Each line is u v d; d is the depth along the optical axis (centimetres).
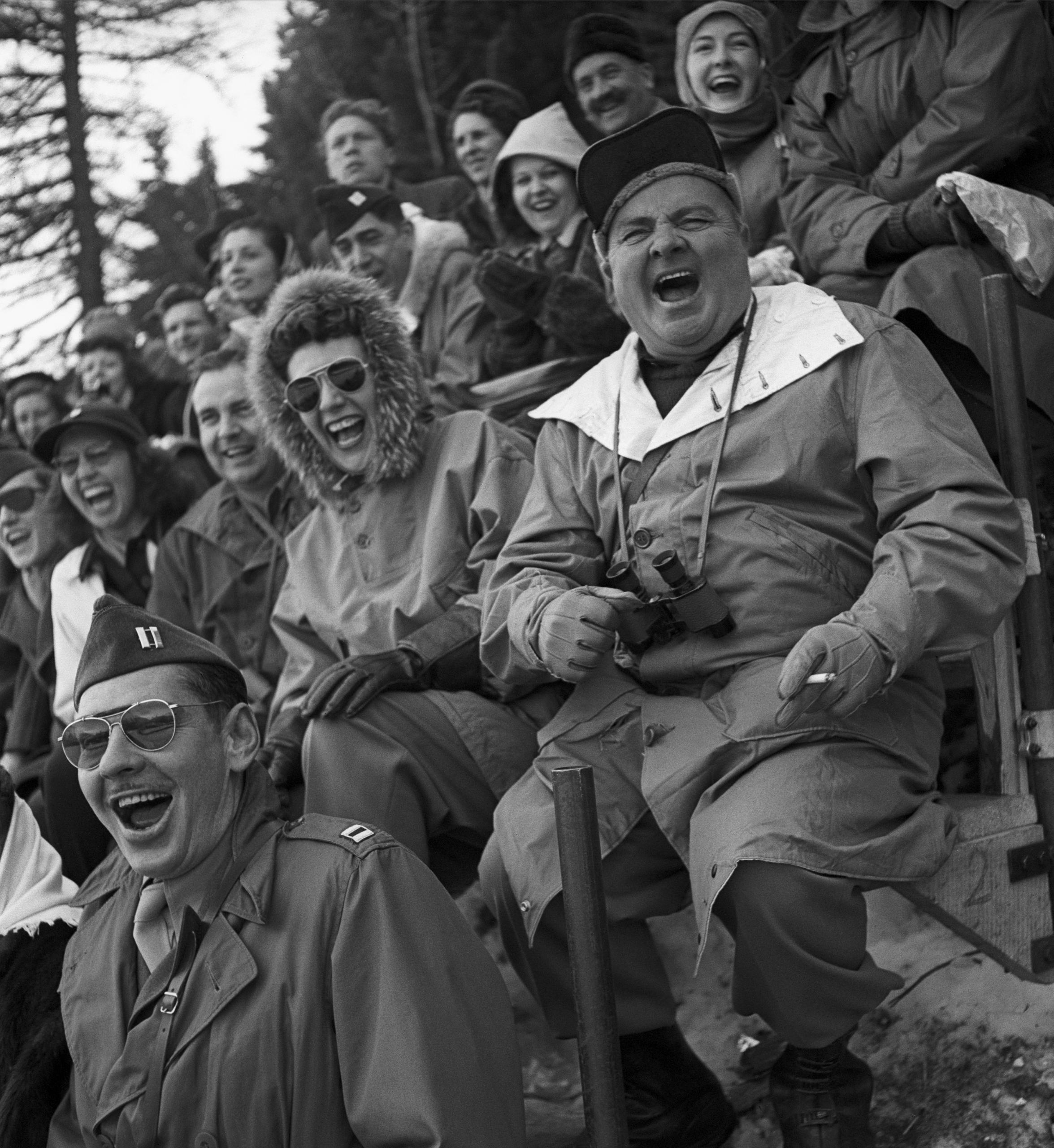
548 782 260
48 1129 246
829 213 336
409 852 226
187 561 420
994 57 319
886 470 239
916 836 232
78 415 449
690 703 253
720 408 254
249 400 408
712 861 229
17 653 483
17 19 1090
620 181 262
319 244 600
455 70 1071
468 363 496
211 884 229
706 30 406
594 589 253
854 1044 291
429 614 316
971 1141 255
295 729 313
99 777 230
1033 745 260
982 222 295
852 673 218
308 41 1212
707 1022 318
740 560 247
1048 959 258
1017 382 261
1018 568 233
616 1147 206
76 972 239
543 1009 262
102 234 1134
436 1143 199
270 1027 213
